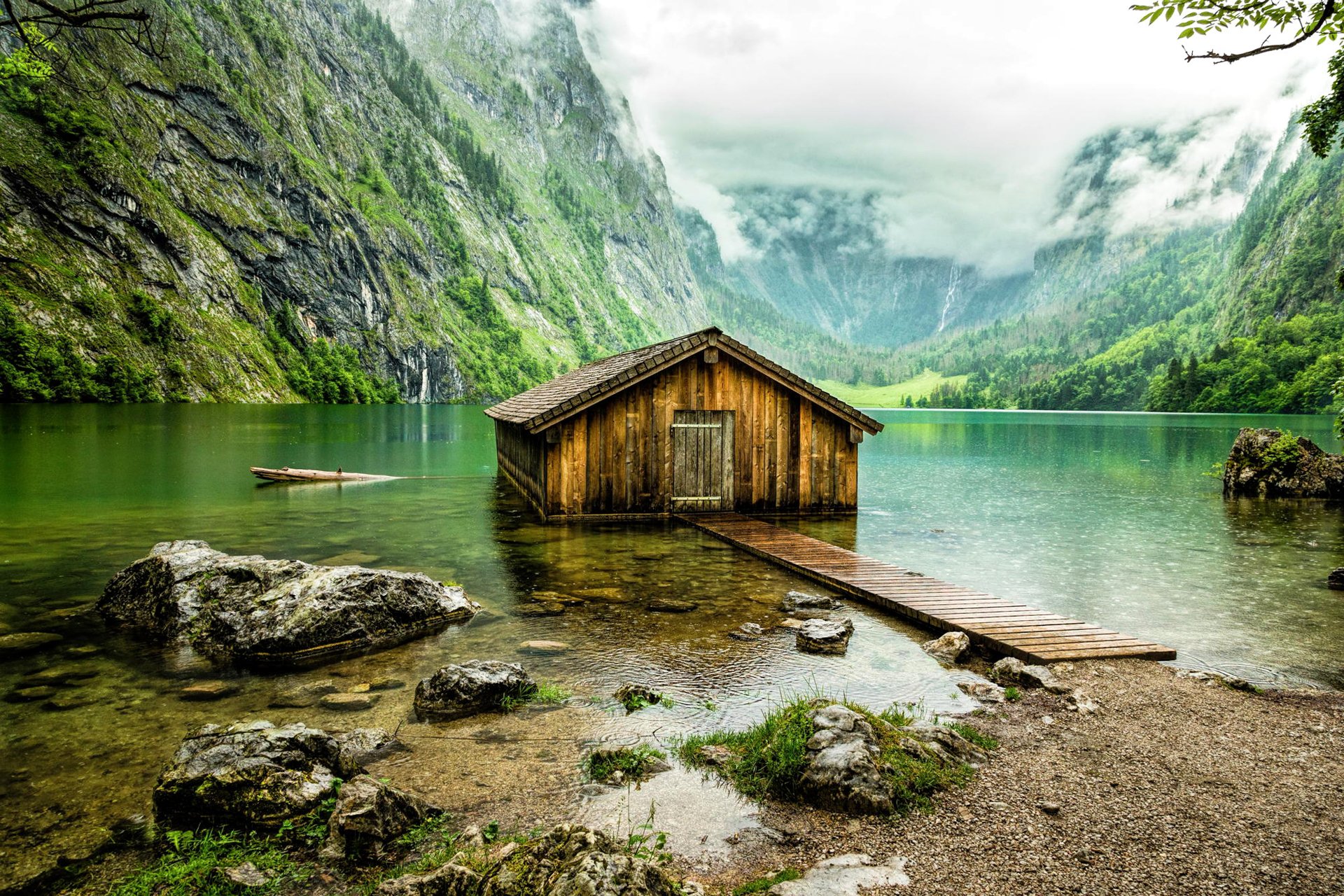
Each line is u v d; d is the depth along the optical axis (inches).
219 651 378.6
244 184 6599.4
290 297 6481.3
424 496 1016.2
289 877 189.3
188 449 1646.2
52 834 210.8
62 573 547.8
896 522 838.5
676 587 514.0
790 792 228.8
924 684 331.9
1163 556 660.1
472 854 192.2
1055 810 215.3
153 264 5132.9
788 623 428.5
